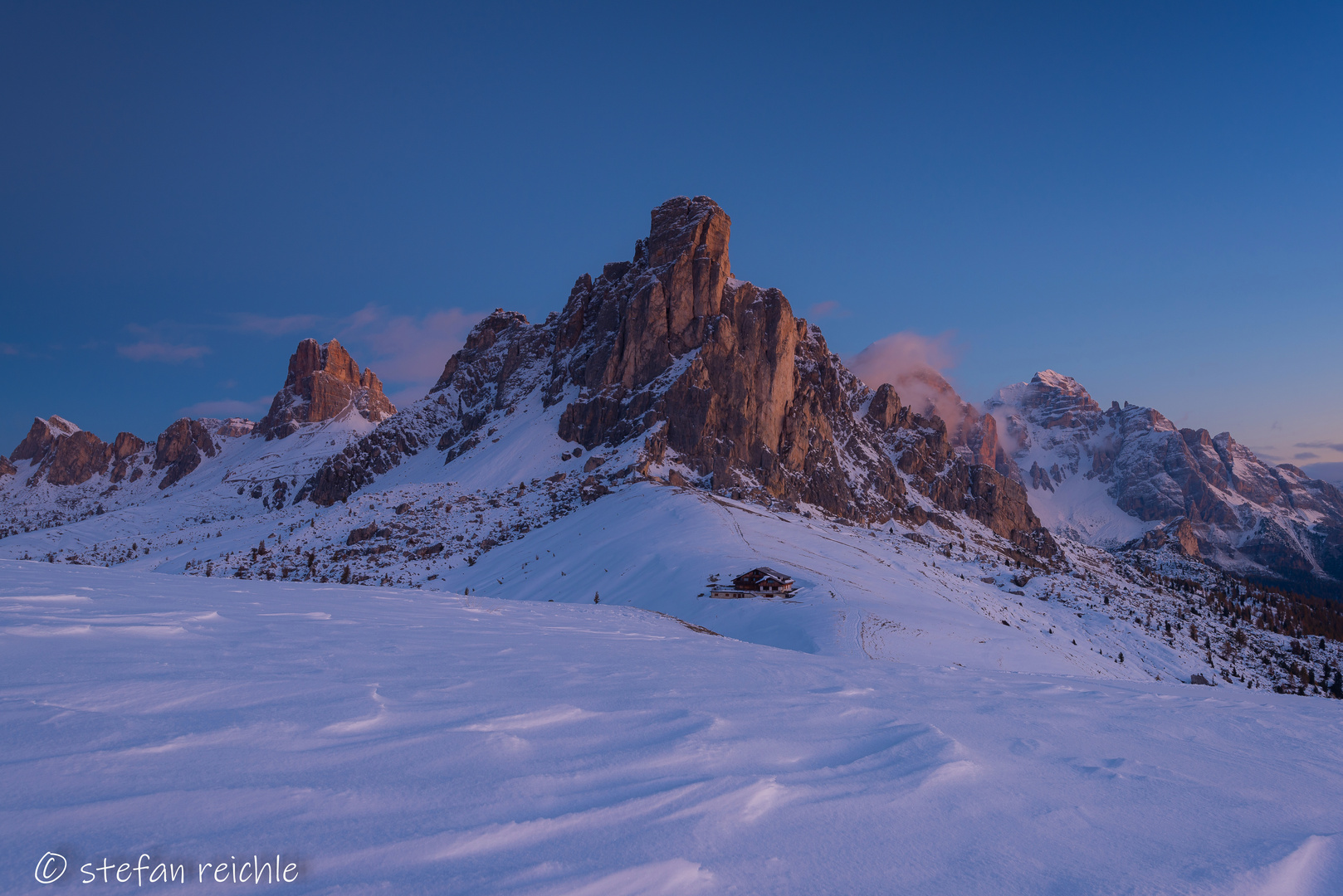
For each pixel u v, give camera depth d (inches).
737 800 206.2
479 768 213.3
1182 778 290.4
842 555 4473.4
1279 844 221.1
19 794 161.6
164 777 181.3
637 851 168.4
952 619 3238.2
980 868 182.1
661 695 354.9
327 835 158.2
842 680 490.6
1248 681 4256.9
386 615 651.5
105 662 300.8
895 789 233.9
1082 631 4308.6
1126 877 184.9
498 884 144.3
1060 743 342.0
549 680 375.2
